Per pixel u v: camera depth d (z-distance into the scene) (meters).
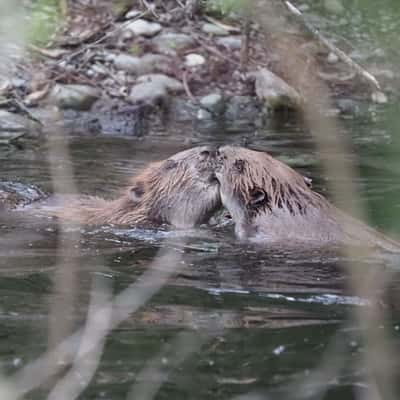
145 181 14.02
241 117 21.69
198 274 10.60
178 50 24.11
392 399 6.75
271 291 9.85
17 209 13.90
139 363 7.55
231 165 12.84
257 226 12.37
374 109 20.45
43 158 17.30
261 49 24.14
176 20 25.00
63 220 13.40
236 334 8.31
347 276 10.39
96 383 7.15
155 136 19.58
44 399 6.88
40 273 10.62
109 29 24.28
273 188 12.53
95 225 13.23
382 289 9.79
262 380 7.19
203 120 21.39
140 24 24.58
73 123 20.67
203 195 13.37
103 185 15.48
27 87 21.67
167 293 9.77
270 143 18.66
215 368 7.45
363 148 17.11
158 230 13.11
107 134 19.75
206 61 23.86
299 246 11.73
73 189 14.82
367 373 7.28
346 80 21.66
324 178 15.53
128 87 22.44
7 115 20.50
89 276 10.51
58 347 7.96
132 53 23.67
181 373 7.36
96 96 21.72
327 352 7.79
